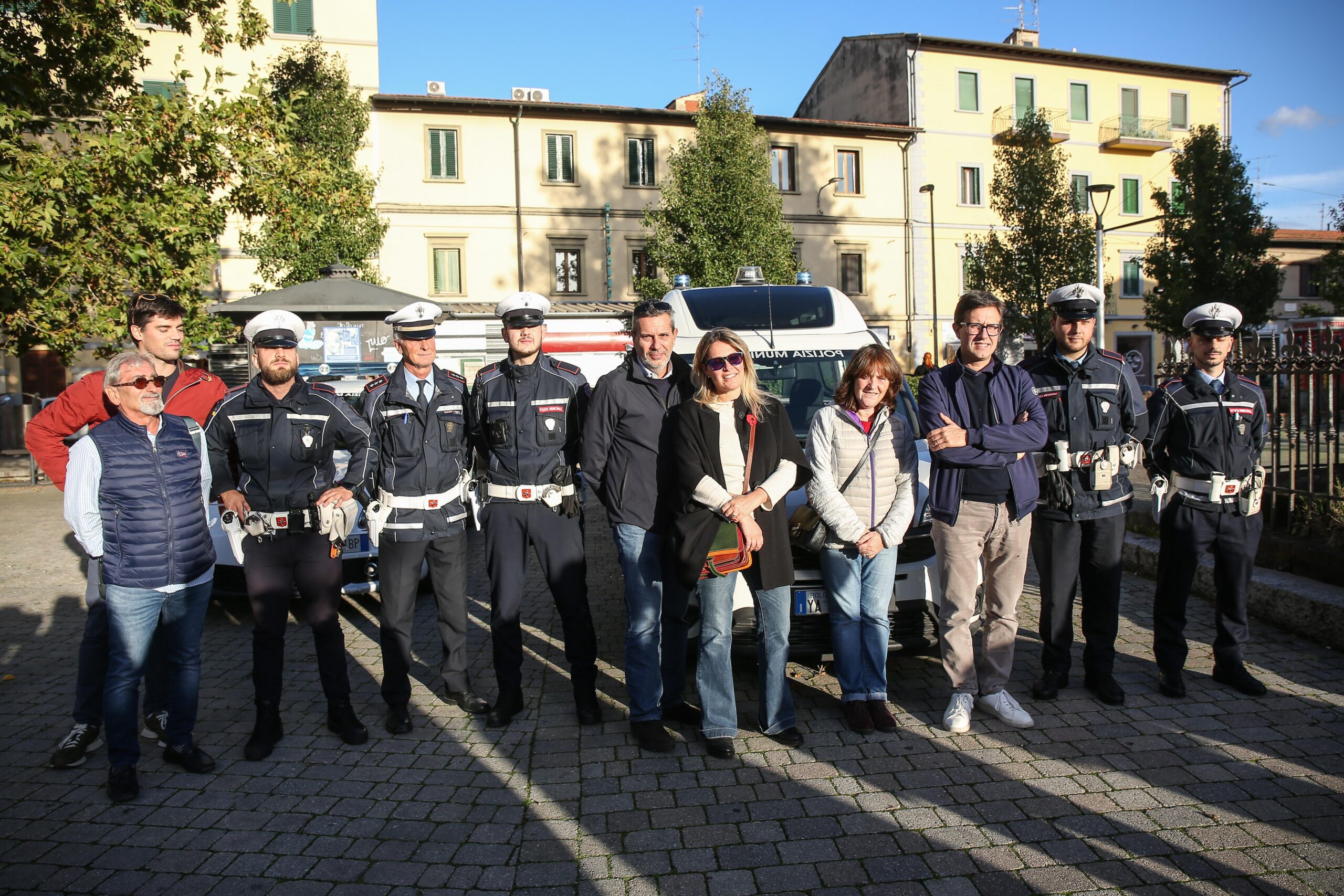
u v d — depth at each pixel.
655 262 22.33
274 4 24.20
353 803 3.58
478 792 3.65
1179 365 6.48
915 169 31.44
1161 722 4.11
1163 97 35.09
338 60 21.45
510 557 4.36
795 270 22.38
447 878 3.03
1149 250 23.56
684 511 3.85
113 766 3.64
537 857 3.14
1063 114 33.34
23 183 8.95
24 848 3.25
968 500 4.09
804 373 5.71
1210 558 6.12
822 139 30.44
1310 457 5.63
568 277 27.66
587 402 4.41
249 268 23.33
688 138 28.38
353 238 18.77
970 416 4.14
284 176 11.30
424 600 6.88
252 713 4.60
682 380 4.16
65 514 3.61
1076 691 4.55
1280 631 5.33
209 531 3.98
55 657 5.53
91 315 9.77
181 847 3.25
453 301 26.56
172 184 10.20
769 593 3.98
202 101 11.01
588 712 4.33
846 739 4.07
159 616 3.93
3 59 10.09
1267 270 22.34
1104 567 4.35
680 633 4.29
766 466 3.93
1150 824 3.22
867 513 4.17
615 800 3.55
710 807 3.46
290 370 4.05
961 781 3.61
